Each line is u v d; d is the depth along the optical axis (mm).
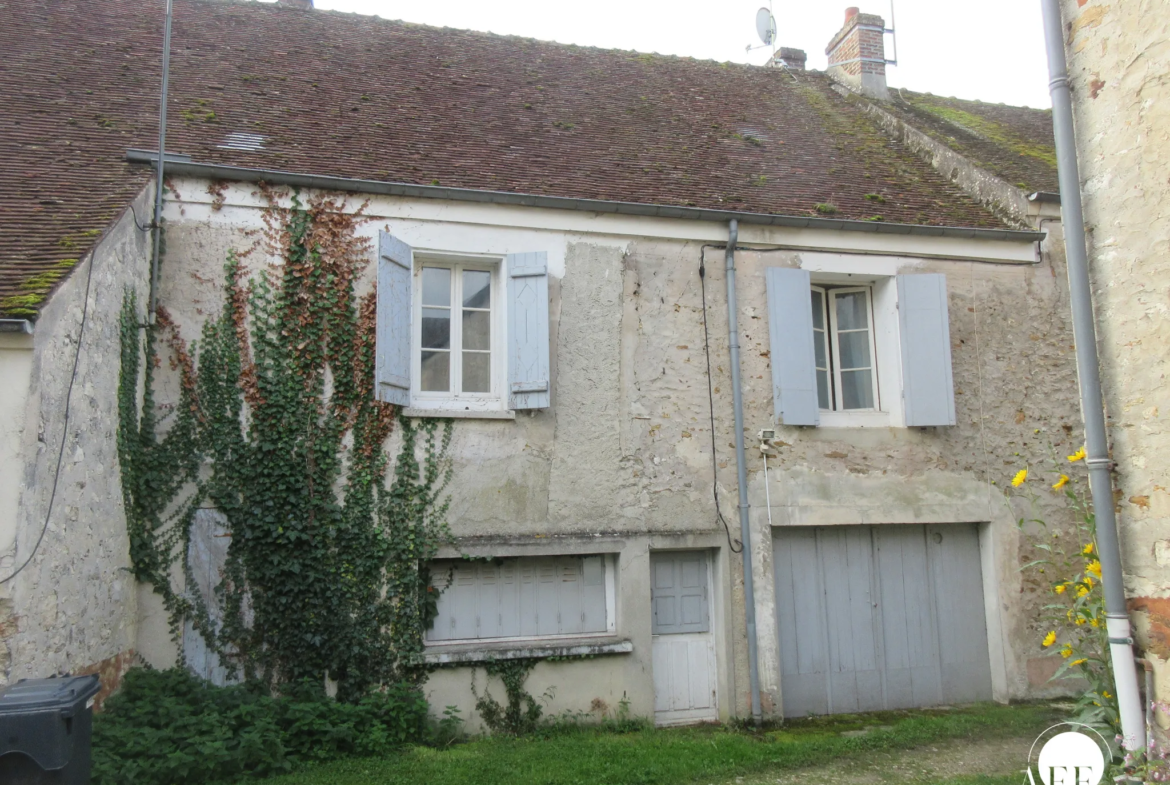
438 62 11242
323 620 7430
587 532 8211
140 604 7117
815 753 7238
